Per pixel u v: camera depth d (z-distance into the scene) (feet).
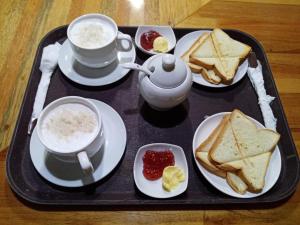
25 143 2.32
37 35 2.98
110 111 2.41
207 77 2.68
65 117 2.09
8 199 2.11
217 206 2.13
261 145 2.29
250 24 3.22
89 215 2.07
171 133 2.45
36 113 2.42
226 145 2.28
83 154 1.90
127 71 2.70
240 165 2.18
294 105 2.69
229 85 2.68
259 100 2.61
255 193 2.13
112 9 3.21
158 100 2.25
